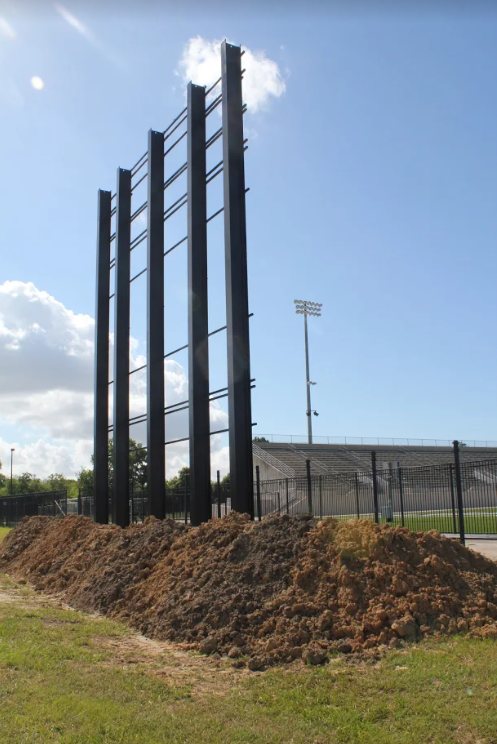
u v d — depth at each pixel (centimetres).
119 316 2095
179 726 536
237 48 1536
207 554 1033
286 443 5434
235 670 720
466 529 2106
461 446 6253
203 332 1538
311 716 550
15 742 501
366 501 2959
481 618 773
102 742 502
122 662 755
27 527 2142
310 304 6469
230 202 1425
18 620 1000
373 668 670
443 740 489
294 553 926
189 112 1650
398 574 822
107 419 2267
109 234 2377
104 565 1281
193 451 1468
